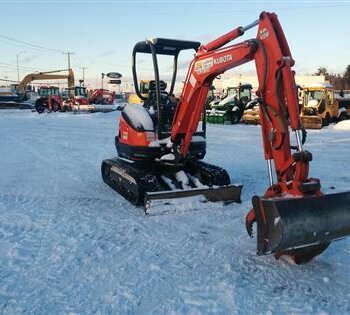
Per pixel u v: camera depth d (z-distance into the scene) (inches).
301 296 157.9
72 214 255.8
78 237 215.5
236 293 159.3
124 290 160.4
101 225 234.8
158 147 278.5
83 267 179.8
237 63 216.8
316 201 167.3
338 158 468.4
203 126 290.7
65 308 147.3
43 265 181.3
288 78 177.6
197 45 287.1
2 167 408.2
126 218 248.1
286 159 183.0
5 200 287.9
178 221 242.5
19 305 148.6
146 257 191.3
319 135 728.3
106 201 287.4
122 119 305.0
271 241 162.4
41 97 1430.9
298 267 182.4
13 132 722.2
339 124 894.4
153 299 154.3
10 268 177.8
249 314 145.1
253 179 354.3
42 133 712.4
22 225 233.6
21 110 1478.8
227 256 193.3
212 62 237.9
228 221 242.8
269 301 154.0
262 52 189.5
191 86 258.8
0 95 1662.2
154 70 275.6
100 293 158.1
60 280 167.8
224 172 282.8
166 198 255.9
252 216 193.3
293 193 171.3
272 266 183.2
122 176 297.1
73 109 1284.4
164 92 309.9
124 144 299.1
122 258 189.9
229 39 224.4
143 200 266.4
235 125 952.3
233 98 1000.2
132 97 1134.4
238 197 277.7
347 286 166.1
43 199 291.7
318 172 386.0
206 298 155.6
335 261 189.0
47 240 210.8
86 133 721.0
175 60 305.0
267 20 188.7
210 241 212.1
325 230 165.9
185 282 167.6
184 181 279.9
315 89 933.8
